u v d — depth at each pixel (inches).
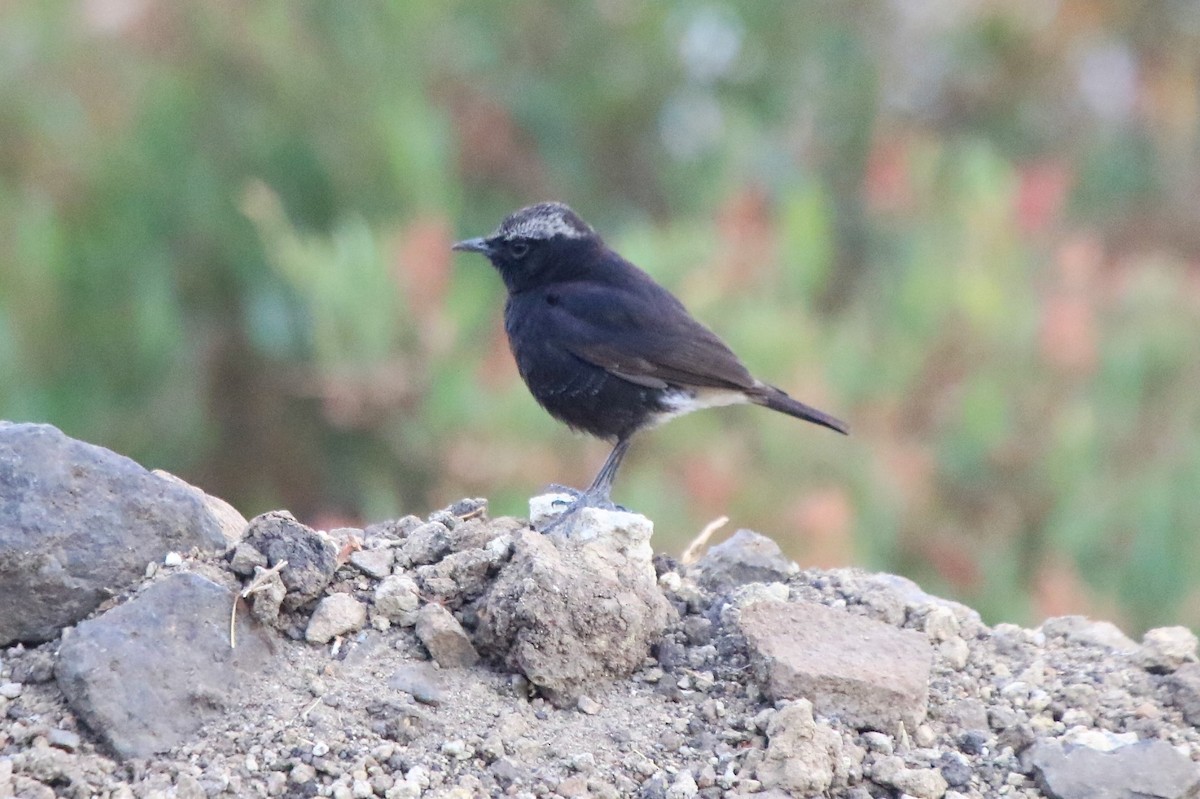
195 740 292.5
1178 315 609.0
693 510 535.2
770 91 820.6
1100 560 565.6
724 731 310.8
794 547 526.0
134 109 698.8
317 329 590.9
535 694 316.8
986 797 303.1
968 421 565.9
